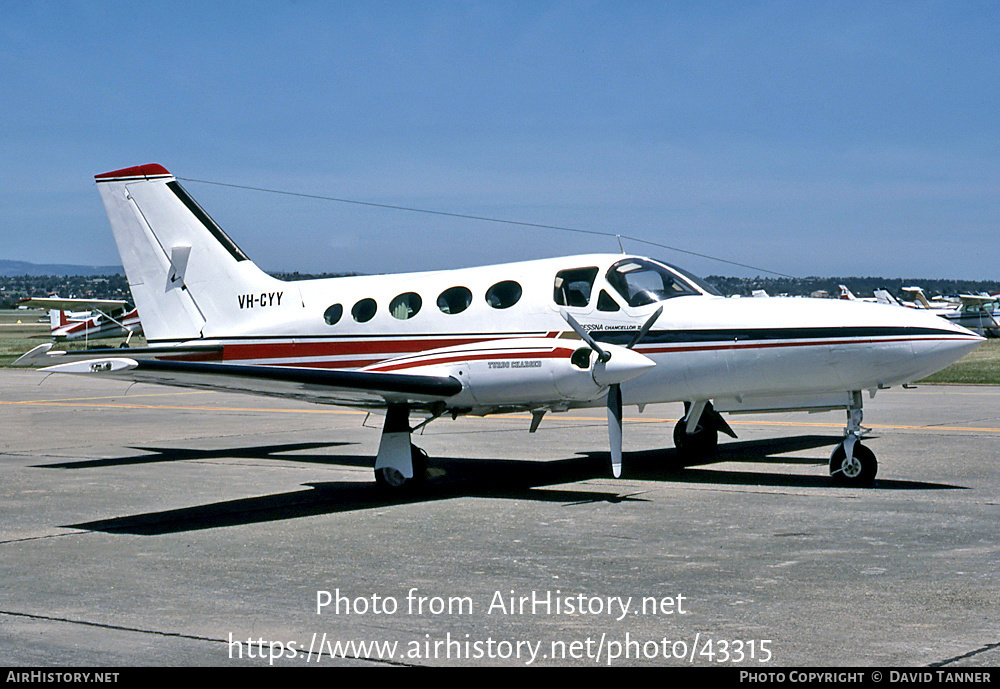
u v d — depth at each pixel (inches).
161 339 523.5
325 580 252.5
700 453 486.0
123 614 222.5
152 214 523.2
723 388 400.2
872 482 392.8
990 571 250.8
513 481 422.3
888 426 611.5
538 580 249.8
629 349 388.8
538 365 366.0
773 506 349.7
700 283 424.8
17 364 341.1
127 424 705.6
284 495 393.1
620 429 378.6
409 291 446.0
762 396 405.4
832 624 207.5
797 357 382.9
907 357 371.9
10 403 906.7
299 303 483.2
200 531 319.0
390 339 444.1
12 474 456.8
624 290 406.6
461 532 313.1
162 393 1035.3
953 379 1072.8
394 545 294.7
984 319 2144.4
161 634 207.5
